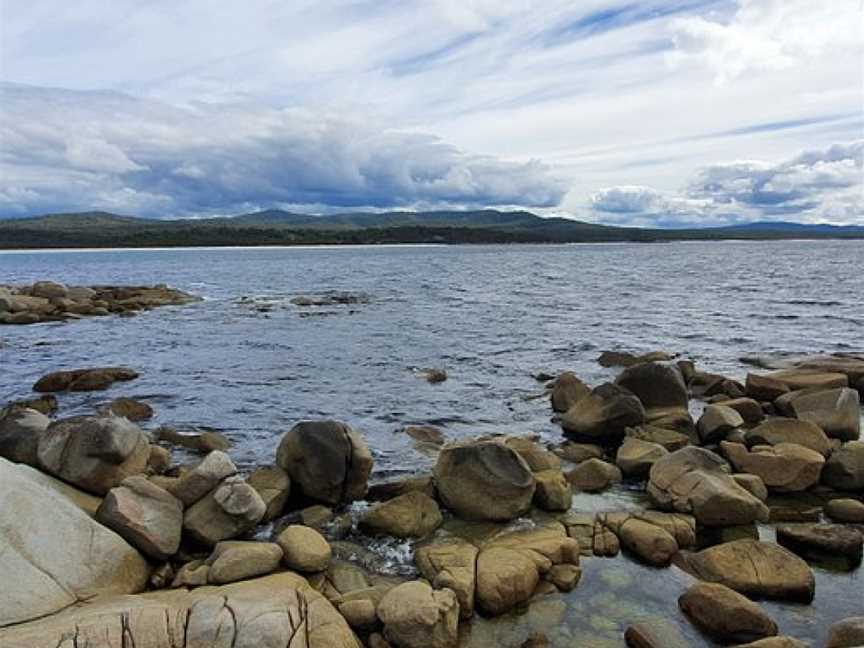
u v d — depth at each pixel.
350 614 7.88
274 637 7.05
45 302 42.41
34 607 7.63
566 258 122.62
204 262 115.19
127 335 32.50
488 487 10.91
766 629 7.84
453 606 7.92
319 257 135.00
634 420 15.43
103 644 6.79
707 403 18.58
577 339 30.28
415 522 10.59
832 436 14.90
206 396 20.27
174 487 10.43
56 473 10.55
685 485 11.39
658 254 137.12
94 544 8.76
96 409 18.53
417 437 15.90
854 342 28.56
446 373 23.17
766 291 52.56
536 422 17.36
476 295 52.34
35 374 23.45
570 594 8.89
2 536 8.23
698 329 32.84
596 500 12.06
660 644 7.68
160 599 7.84
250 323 36.62
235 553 8.80
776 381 17.97
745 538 10.61
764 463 12.65
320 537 9.61
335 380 22.39
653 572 9.47
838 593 9.00
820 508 11.74
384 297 51.00
